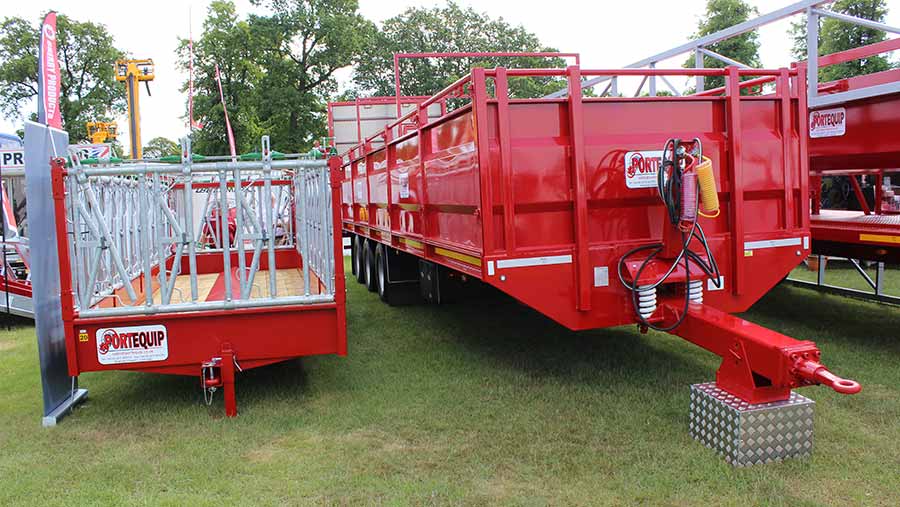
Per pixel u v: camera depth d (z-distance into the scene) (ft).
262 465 12.45
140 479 12.01
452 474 11.80
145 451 13.37
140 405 16.34
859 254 19.79
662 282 14.87
